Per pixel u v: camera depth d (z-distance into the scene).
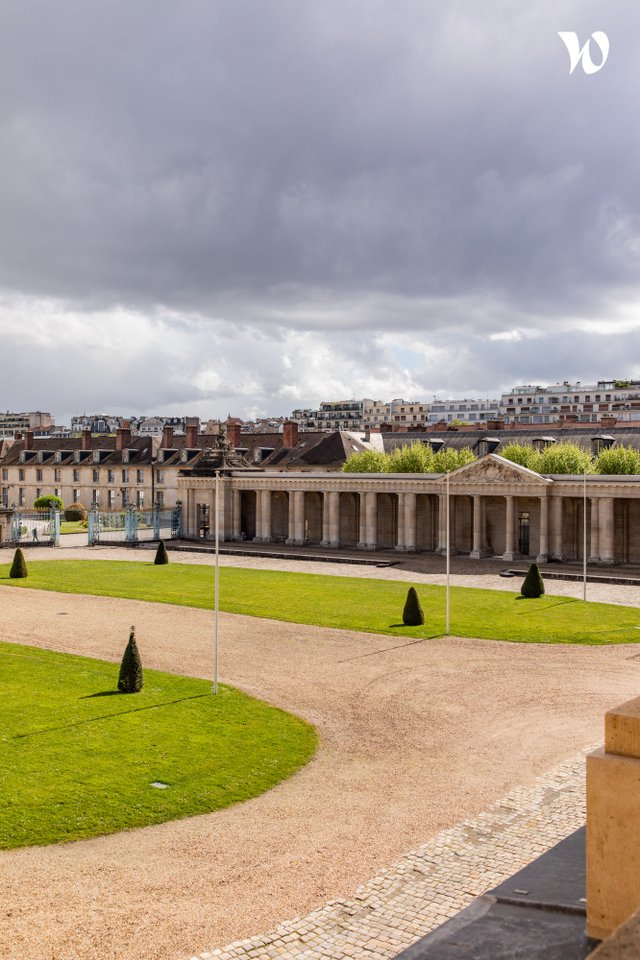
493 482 77.12
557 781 23.84
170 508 127.56
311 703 32.66
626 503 75.56
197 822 21.39
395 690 34.31
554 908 13.09
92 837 20.36
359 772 25.30
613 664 38.19
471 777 24.73
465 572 70.50
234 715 30.75
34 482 140.38
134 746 26.95
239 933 15.72
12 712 30.33
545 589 61.41
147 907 16.80
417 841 20.14
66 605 54.09
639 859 9.21
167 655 40.47
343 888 17.59
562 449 86.12
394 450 105.94
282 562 78.44
